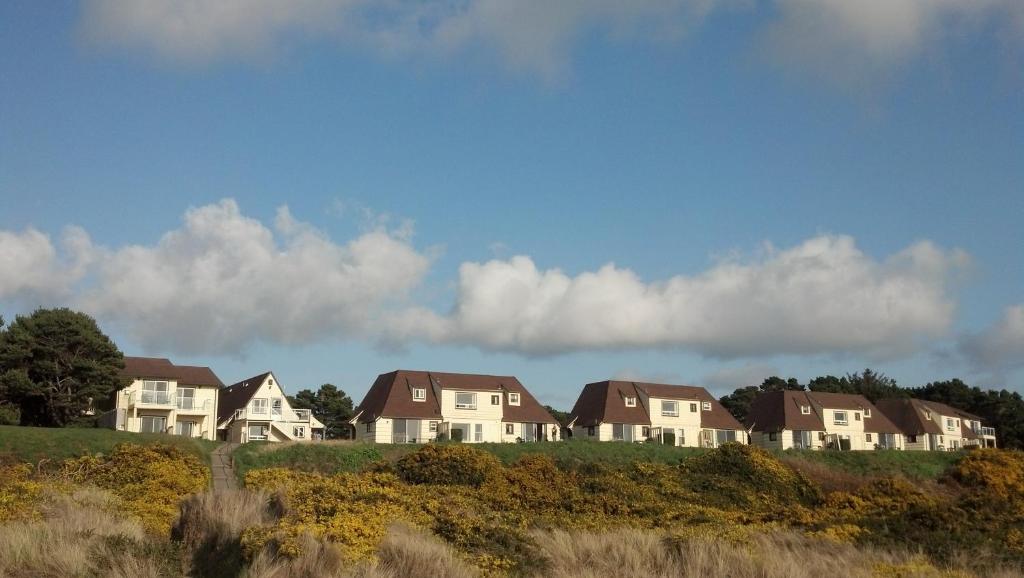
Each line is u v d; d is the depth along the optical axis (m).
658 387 73.94
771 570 17.56
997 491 48.38
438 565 16.11
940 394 112.31
